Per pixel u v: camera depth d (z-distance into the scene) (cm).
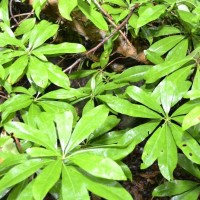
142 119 104
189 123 50
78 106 95
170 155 58
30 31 70
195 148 58
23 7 91
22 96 66
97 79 82
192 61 68
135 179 124
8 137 64
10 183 47
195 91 55
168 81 63
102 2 77
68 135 52
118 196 47
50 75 64
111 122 69
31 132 53
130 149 52
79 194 46
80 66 85
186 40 75
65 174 47
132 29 78
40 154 49
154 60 74
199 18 64
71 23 81
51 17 85
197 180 109
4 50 69
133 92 63
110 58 92
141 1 70
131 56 85
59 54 68
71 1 61
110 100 62
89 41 96
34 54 64
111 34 74
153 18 65
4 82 67
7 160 51
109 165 46
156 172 125
